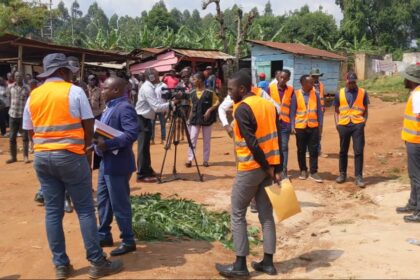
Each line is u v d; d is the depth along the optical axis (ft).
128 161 16.14
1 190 26.30
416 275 14.92
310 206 23.94
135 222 18.88
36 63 69.67
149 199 22.81
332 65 84.69
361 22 191.31
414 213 21.20
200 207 22.33
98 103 28.19
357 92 27.37
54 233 14.85
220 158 35.53
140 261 16.14
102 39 114.73
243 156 15.06
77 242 17.83
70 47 55.67
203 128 31.76
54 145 14.15
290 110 26.71
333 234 19.58
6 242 18.13
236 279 15.20
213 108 31.50
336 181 28.66
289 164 33.32
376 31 202.59
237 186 15.26
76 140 14.40
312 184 28.19
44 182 14.67
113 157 15.89
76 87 14.60
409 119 21.30
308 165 33.32
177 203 22.40
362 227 20.36
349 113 27.45
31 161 35.32
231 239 19.24
